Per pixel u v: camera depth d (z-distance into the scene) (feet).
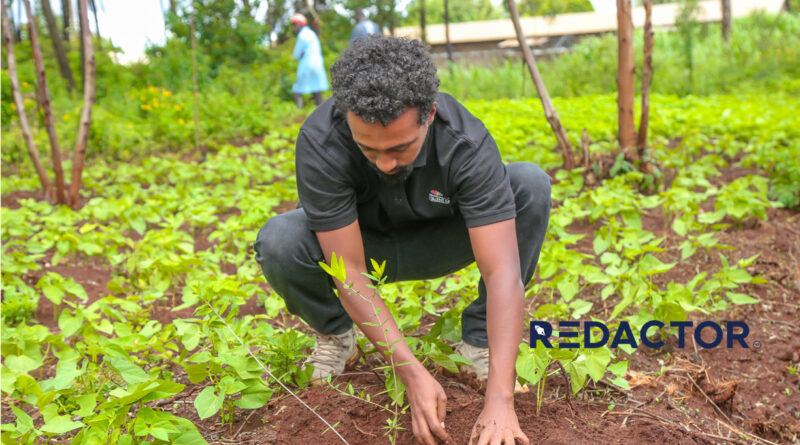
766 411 8.20
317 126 6.16
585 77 47.44
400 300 10.49
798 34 53.78
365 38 5.43
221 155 25.34
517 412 6.96
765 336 9.77
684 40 49.60
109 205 16.35
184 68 47.57
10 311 10.68
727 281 10.04
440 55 71.77
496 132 24.09
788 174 16.10
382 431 6.70
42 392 6.45
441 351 6.96
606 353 6.82
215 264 13.07
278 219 7.11
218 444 6.82
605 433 6.68
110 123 29.40
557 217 13.47
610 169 18.04
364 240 7.31
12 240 14.83
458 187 6.18
